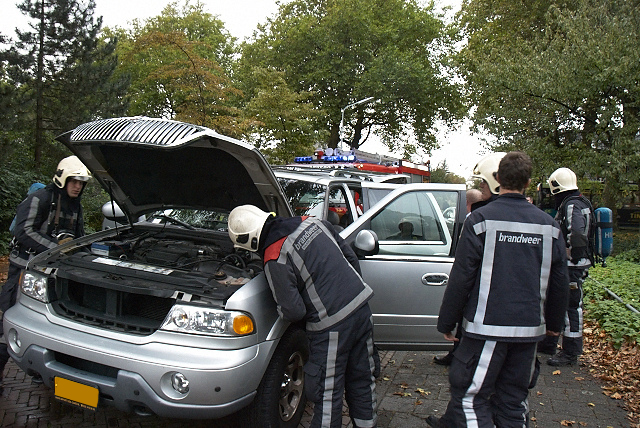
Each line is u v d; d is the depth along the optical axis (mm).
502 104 15555
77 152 3393
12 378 4078
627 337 5594
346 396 3027
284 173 4844
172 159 3406
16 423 3379
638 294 7102
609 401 4164
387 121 28531
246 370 2781
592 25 13586
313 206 4367
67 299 3262
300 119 14086
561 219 4867
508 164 2779
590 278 7992
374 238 3555
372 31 25500
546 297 2760
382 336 3902
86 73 11766
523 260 2662
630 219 19078
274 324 3010
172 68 12156
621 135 12891
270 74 13984
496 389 2805
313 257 2773
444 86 27219
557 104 14023
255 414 2996
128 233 4113
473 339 2686
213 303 2834
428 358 5113
